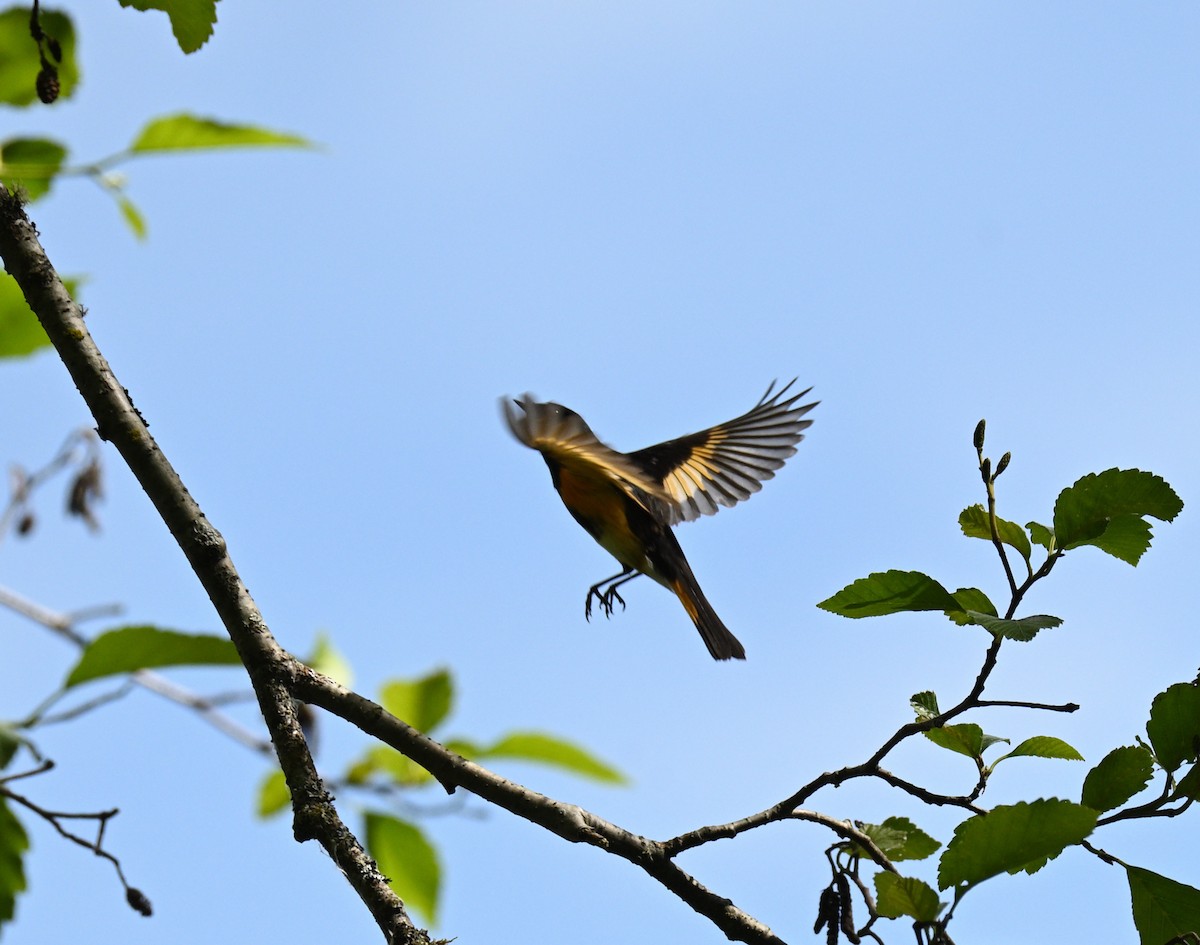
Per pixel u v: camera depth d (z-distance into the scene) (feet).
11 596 34.19
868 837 26.35
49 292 28.55
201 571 27.22
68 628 34.37
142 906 27.14
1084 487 25.21
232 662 27.09
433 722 33.40
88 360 28.14
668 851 26.32
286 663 26.55
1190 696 23.88
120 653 26.63
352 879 24.06
